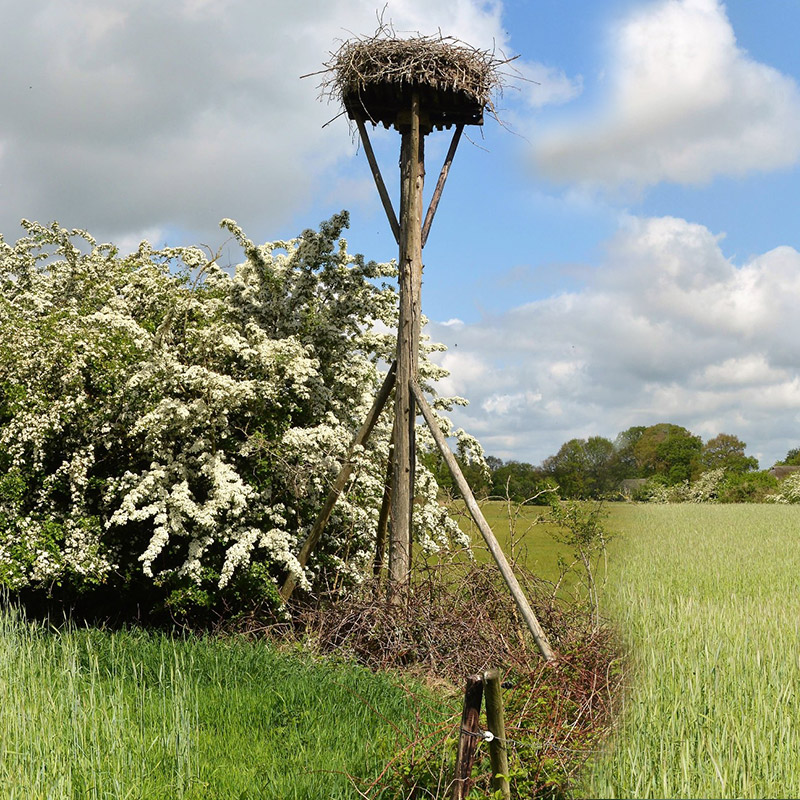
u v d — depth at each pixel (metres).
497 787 4.60
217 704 6.83
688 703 4.84
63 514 10.55
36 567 9.88
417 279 10.24
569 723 5.11
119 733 5.88
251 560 10.60
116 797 5.05
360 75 9.72
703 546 13.38
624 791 3.91
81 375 10.73
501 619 8.35
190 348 10.85
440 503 11.50
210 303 11.34
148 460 10.95
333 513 11.16
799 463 63.84
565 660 5.78
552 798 4.55
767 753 4.48
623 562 7.63
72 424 10.71
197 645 8.52
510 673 7.23
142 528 10.73
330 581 10.94
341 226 11.78
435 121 11.05
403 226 10.25
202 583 10.29
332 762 5.58
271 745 6.01
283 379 10.70
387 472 11.38
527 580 8.32
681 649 5.91
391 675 7.54
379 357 12.80
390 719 6.41
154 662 7.94
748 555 13.89
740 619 7.52
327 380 11.89
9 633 8.66
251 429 10.77
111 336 10.85
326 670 7.60
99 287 12.46
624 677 5.33
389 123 10.96
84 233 13.70
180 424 10.27
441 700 6.72
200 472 10.37
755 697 5.25
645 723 4.57
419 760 5.02
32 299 12.04
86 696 6.91
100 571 10.09
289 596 10.12
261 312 11.79
